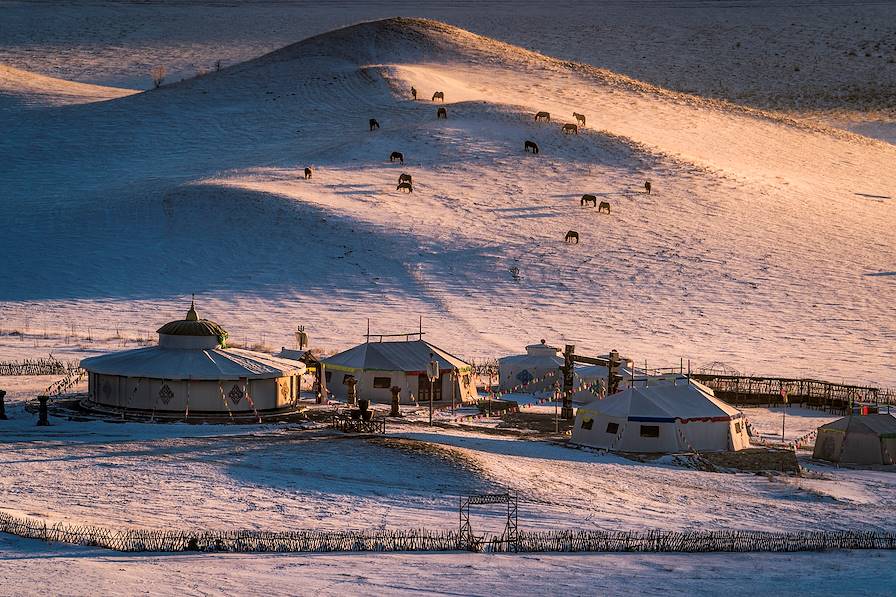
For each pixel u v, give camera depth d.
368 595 98.12
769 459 178.25
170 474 144.38
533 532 126.12
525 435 193.75
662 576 109.25
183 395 190.00
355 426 178.62
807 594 103.56
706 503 149.00
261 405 195.12
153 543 112.69
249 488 139.62
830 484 166.00
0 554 105.44
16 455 151.38
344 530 123.25
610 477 160.88
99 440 165.00
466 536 121.75
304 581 101.69
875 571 113.50
